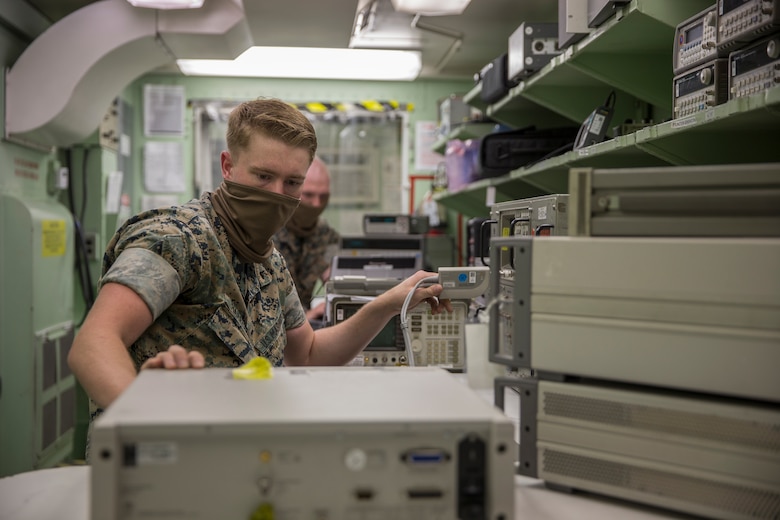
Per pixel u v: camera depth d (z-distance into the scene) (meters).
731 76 1.57
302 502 0.79
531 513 0.97
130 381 1.10
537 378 1.08
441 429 0.81
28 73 3.21
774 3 1.34
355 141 5.83
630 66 2.39
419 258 3.00
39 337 3.28
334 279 2.25
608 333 0.98
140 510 0.77
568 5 2.25
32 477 1.19
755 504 0.89
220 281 1.51
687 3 1.93
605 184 1.00
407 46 4.68
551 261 1.03
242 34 3.53
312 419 0.79
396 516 0.81
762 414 0.88
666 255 0.94
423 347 2.11
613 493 0.99
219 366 1.51
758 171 0.91
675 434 0.94
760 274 0.88
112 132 4.46
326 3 3.14
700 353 0.92
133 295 1.26
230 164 1.64
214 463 0.78
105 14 3.24
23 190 3.41
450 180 4.34
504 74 3.27
